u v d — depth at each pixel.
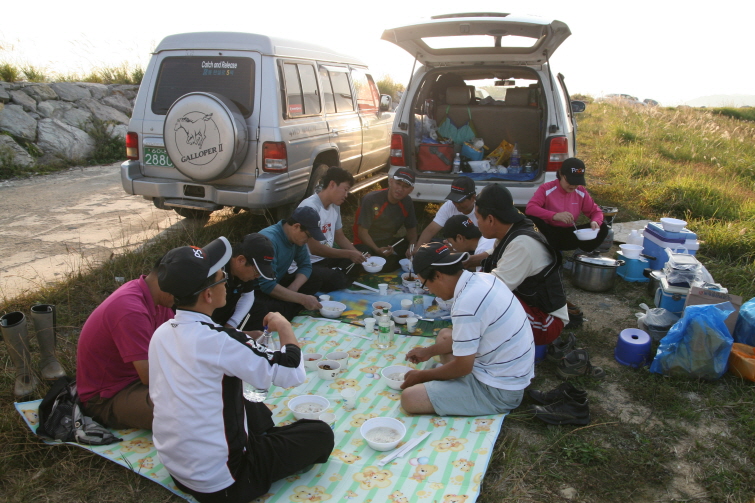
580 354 3.43
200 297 2.07
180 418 2.06
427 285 2.94
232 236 5.82
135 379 2.74
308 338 3.84
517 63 5.69
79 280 4.57
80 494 2.41
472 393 2.94
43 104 10.34
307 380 3.33
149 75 5.51
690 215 7.25
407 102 5.94
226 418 2.13
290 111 5.43
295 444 2.37
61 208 7.12
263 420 2.54
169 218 6.71
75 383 2.87
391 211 5.17
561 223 4.08
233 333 2.13
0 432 2.71
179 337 2.06
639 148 11.97
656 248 5.09
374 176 8.00
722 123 18.06
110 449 2.62
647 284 5.02
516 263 3.28
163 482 2.42
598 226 4.16
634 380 3.43
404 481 2.46
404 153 5.93
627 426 2.99
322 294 4.59
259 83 5.16
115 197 7.78
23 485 2.43
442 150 6.00
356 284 4.79
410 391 2.97
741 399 3.20
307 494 2.37
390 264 5.21
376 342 3.78
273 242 3.93
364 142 7.18
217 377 2.07
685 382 3.38
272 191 5.21
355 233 5.34
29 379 3.06
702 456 2.77
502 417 2.95
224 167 5.01
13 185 8.41
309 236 3.96
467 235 3.55
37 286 4.46
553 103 5.53
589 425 2.96
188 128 4.98
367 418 2.95
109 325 2.55
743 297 4.61
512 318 2.87
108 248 5.52
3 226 6.26
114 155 10.66
